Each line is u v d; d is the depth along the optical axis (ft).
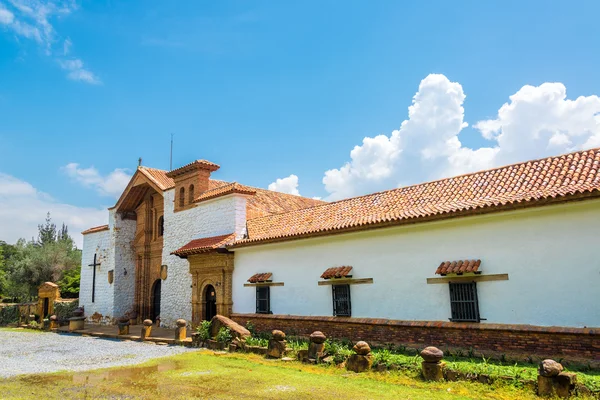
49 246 143.95
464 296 39.81
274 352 44.91
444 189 47.44
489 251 38.83
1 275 140.87
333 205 58.85
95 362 47.70
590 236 33.68
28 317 105.19
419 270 43.39
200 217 74.84
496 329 37.06
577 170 37.96
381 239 47.14
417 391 29.55
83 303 105.40
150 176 89.97
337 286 50.34
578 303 33.65
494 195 40.68
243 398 30.27
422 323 41.91
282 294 57.00
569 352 33.40
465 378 30.66
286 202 83.10
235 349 50.39
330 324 50.16
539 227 36.29
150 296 93.09
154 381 36.55
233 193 67.92
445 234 41.93
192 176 78.28
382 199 53.06
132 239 99.71
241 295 62.80
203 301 69.00
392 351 42.42
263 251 60.49
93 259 105.09
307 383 33.35
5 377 39.96
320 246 53.26
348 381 33.40
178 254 70.69
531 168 42.60
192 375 38.40
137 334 73.15
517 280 36.91
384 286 46.09
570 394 26.32
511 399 26.96
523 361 35.27
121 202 96.94
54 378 39.04
